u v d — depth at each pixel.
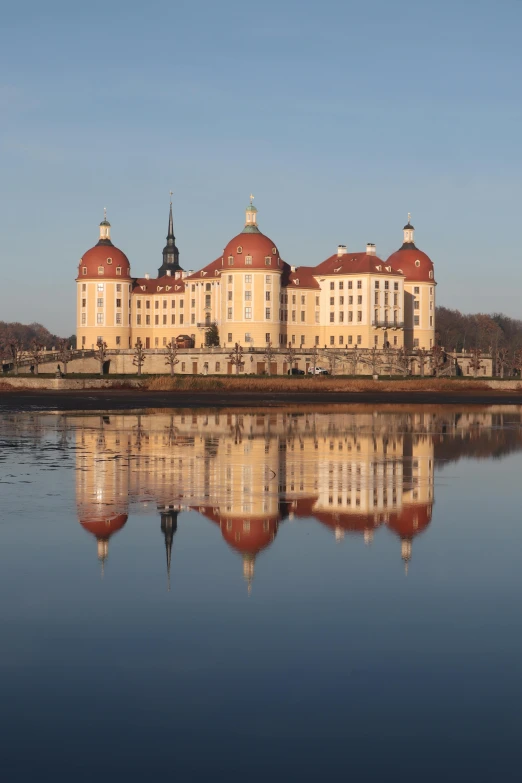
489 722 16.88
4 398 135.00
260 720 16.92
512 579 25.91
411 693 18.02
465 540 31.11
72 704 17.56
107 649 20.20
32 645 20.42
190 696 17.89
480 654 20.00
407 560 28.09
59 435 70.69
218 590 24.59
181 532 31.94
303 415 97.69
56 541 30.34
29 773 15.23
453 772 15.28
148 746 16.05
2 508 36.53
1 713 17.22
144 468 49.66
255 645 20.45
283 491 41.50
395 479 45.84
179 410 106.25
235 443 64.75
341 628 21.59
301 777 15.11
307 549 29.45
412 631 21.42
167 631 21.33
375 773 15.23
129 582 25.33
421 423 86.25
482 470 49.75
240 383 169.75
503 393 165.25
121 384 173.25
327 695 17.94
